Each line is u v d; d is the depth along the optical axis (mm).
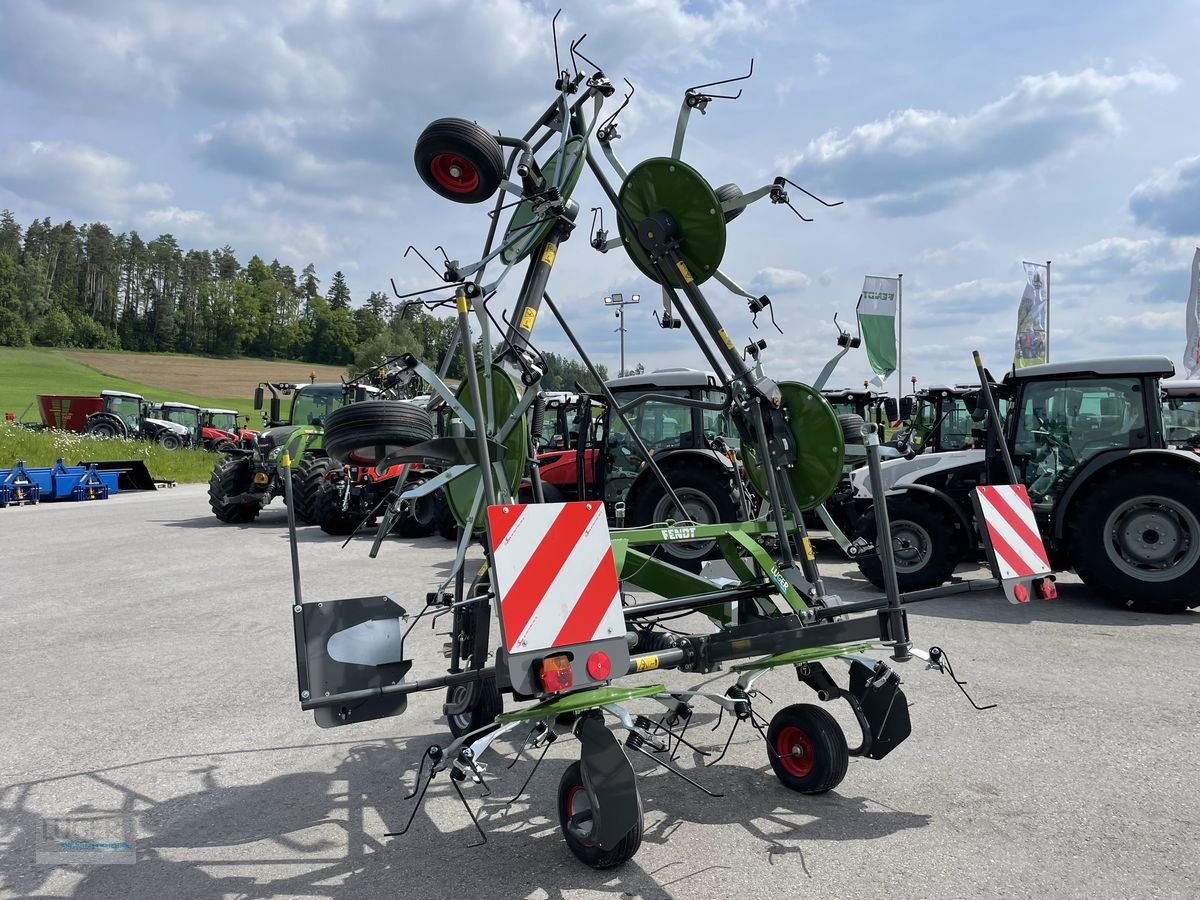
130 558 9992
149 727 4262
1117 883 2609
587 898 2584
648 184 3873
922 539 7293
